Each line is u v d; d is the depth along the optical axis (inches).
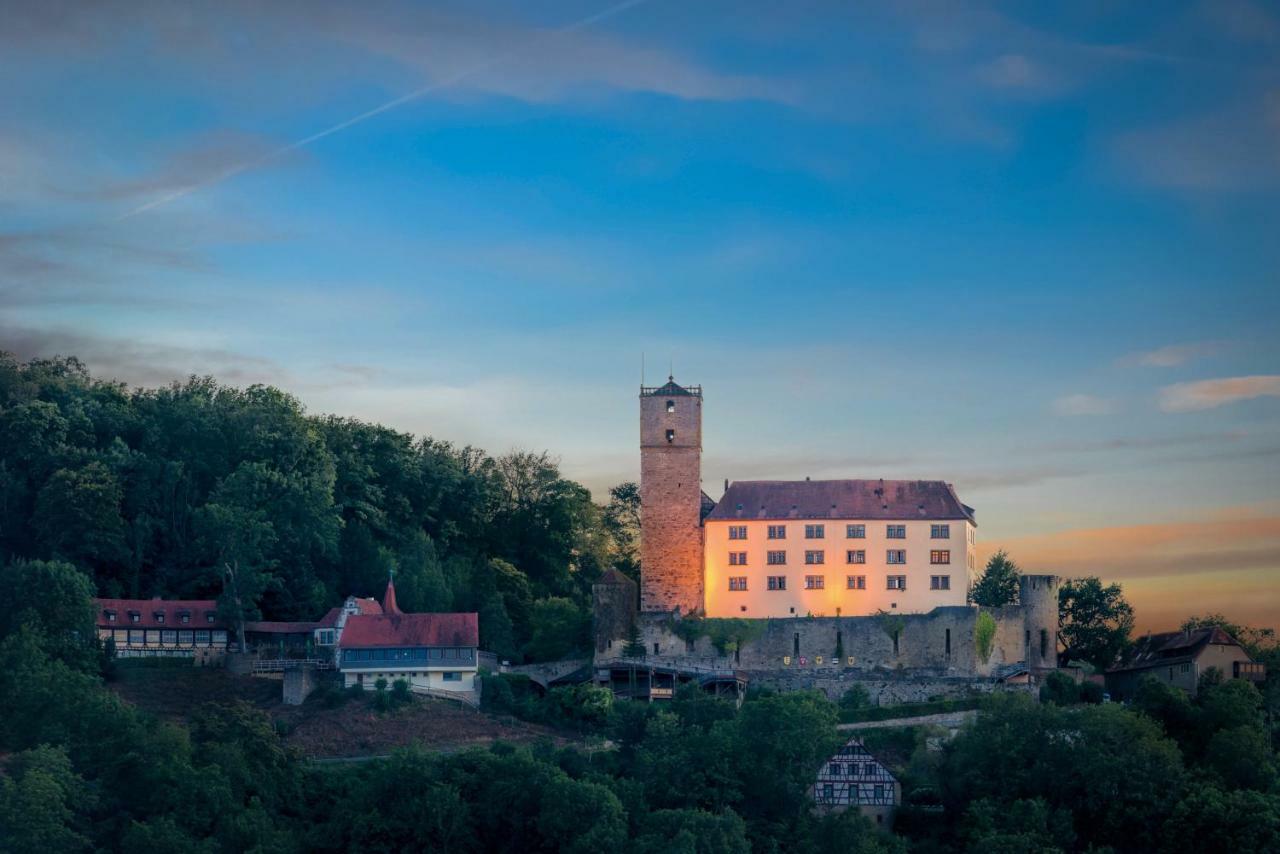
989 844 6510.8
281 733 7519.7
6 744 7150.6
